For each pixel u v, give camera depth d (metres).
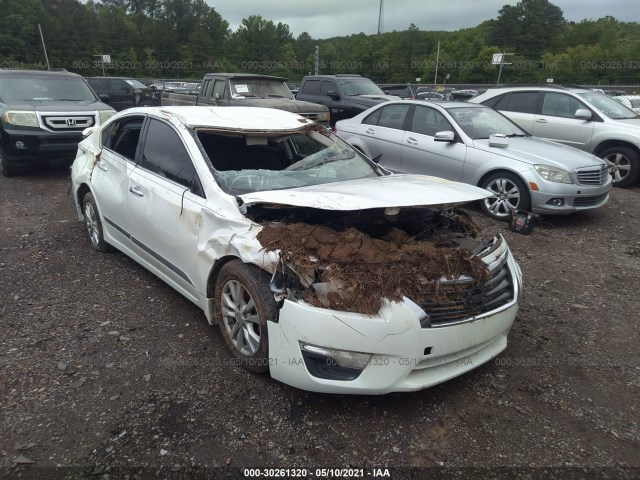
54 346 3.46
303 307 2.69
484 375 3.31
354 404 2.95
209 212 3.34
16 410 2.80
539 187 6.46
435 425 2.80
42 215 6.66
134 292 4.33
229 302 3.28
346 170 4.20
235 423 2.75
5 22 64.50
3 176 9.16
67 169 10.00
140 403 2.89
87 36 73.50
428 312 2.76
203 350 3.46
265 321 2.92
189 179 3.66
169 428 2.70
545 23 87.62
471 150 7.07
